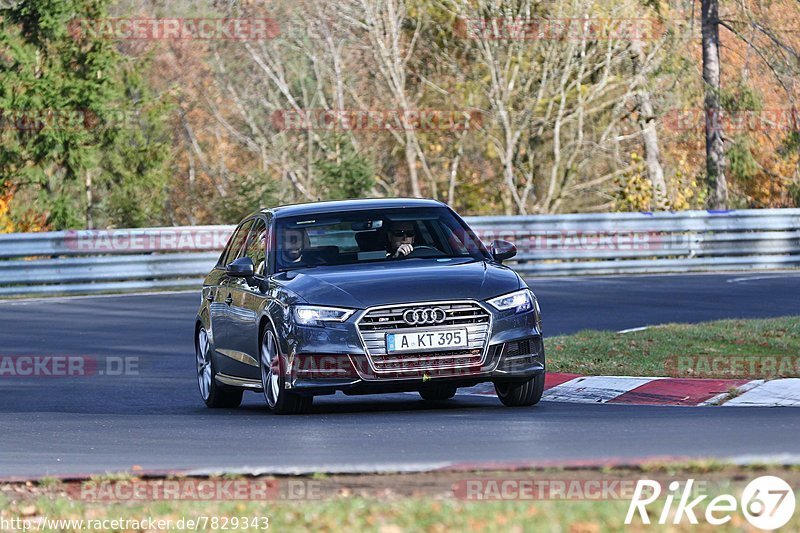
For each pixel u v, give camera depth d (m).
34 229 105.12
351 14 109.12
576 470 20.91
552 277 76.62
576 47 106.12
